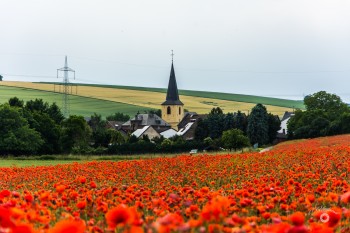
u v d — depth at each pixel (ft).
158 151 297.74
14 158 233.14
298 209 36.19
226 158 115.55
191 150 297.74
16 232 18.60
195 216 30.35
